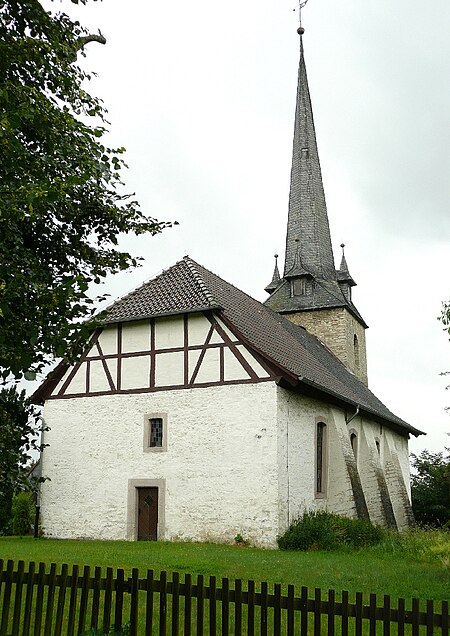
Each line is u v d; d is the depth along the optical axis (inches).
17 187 253.6
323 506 809.5
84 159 301.7
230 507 719.1
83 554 568.7
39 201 239.5
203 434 749.9
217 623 319.0
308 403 801.6
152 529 766.5
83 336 253.8
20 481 263.4
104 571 445.1
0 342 229.8
